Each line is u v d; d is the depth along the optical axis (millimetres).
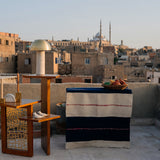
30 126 4754
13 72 47688
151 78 42188
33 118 4727
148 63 61594
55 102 6926
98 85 6953
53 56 38500
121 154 5090
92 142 5457
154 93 7266
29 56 44969
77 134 5363
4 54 45281
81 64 41062
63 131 6328
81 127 5375
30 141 4797
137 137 6180
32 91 6805
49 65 38594
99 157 4906
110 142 5457
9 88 6742
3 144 5008
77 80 33125
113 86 5355
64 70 42094
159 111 6961
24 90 6785
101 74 40562
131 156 4988
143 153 5152
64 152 5137
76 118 5348
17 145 5184
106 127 5430
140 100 7250
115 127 5434
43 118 4730
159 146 5574
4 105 4723
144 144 5695
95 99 5371
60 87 6922
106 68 39906
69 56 67062
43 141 5184
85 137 5402
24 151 4863
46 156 4895
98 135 5441
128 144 5430
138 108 7250
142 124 7238
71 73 41750
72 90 5320
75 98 5332
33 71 40312
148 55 78938
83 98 5344
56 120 6387
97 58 41031
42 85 5148
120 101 5391
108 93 5375
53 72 38562
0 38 44312
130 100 5379
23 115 5137
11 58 46875
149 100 7273
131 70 42938
